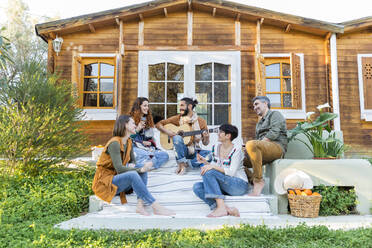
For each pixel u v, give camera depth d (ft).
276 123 13.71
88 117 22.82
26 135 14.52
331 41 23.25
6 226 9.29
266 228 9.15
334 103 22.72
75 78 22.24
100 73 24.17
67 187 13.55
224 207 11.27
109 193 11.07
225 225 9.51
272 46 24.02
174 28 24.38
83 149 16.87
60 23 23.11
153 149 14.99
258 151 12.47
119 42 23.85
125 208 11.93
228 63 23.90
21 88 15.23
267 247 7.82
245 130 23.29
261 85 22.21
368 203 12.51
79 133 16.61
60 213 11.78
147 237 8.56
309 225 9.83
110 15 23.38
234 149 12.12
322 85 23.62
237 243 7.88
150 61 24.04
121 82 23.16
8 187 13.34
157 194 12.94
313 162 12.89
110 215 11.48
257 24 23.81
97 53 24.11
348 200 12.46
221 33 24.23
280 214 12.25
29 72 16.12
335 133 16.21
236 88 23.63
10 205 11.52
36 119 14.56
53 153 15.48
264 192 14.28
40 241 7.93
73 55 22.21
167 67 24.04
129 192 12.39
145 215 11.21
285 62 23.97
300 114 23.13
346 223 10.26
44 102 15.47
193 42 24.21
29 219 10.69
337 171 12.76
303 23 22.82
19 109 15.20
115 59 22.84
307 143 16.07
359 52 23.76
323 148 14.89
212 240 8.10
